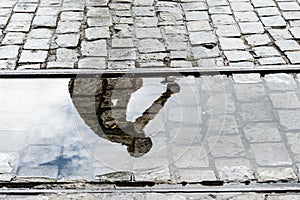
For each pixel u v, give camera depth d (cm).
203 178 311
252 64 381
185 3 445
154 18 427
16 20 422
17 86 365
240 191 304
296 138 331
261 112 346
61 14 430
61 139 332
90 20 424
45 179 312
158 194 303
